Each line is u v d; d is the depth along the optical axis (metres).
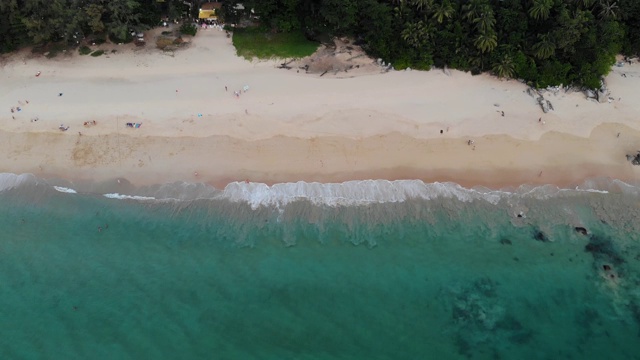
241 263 45.53
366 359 39.69
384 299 43.38
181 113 54.81
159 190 49.66
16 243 46.69
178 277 44.56
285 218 48.03
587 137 54.19
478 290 43.97
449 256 46.09
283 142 52.88
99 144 52.50
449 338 41.19
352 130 53.88
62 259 45.66
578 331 41.72
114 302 42.91
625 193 50.06
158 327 41.47
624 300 43.62
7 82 57.38
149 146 52.41
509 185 50.53
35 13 57.19
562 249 46.62
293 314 42.41
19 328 41.34
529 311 42.84
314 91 57.16
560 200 49.53
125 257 45.81
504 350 40.47
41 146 52.31
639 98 57.62
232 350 40.16
